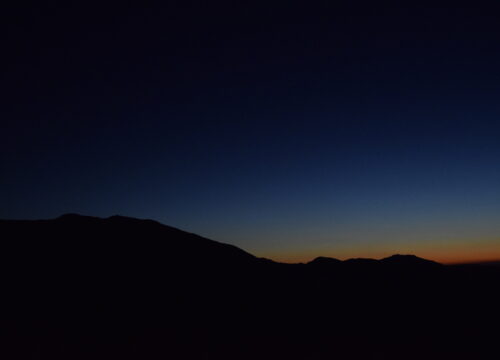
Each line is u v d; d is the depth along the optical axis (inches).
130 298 758.5
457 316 936.3
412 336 743.7
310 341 660.1
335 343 661.9
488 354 637.3
